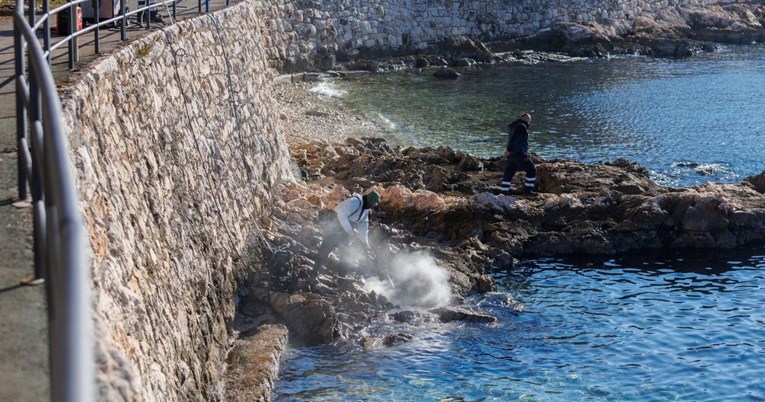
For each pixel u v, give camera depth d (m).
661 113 35.28
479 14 49.06
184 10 19.27
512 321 15.47
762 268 18.67
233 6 20.31
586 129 32.47
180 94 13.70
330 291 15.33
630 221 19.94
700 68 47.03
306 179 23.53
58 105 3.79
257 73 21.44
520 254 19.33
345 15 43.69
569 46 50.91
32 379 4.38
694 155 28.42
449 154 25.56
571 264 18.88
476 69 45.88
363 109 34.56
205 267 12.80
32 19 8.23
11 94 9.12
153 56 12.60
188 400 9.93
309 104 34.59
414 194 20.67
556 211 20.47
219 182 14.96
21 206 6.25
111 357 5.01
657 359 14.11
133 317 8.02
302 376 12.95
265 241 16.30
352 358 13.62
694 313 16.12
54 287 3.20
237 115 17.83
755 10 59.94
